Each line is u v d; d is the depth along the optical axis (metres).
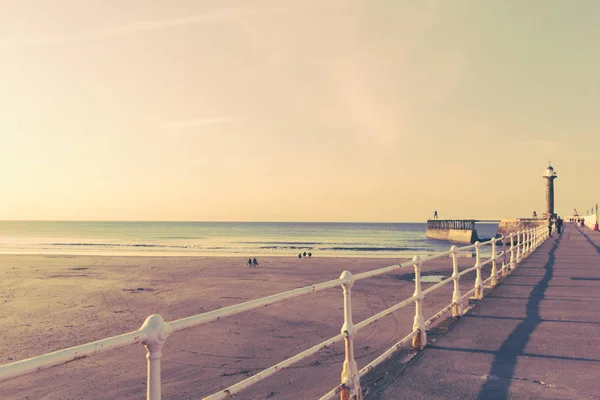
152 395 2.55
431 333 7.41
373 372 5.48
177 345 10.91
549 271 15.48
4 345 12.16
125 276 27.30
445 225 116.94
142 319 15.23
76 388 8.34
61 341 12.54
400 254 56.19
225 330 12.36
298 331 12.21
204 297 19.34
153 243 85.69
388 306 15.45
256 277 26.14
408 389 4.88
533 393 4.77
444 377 5.27
